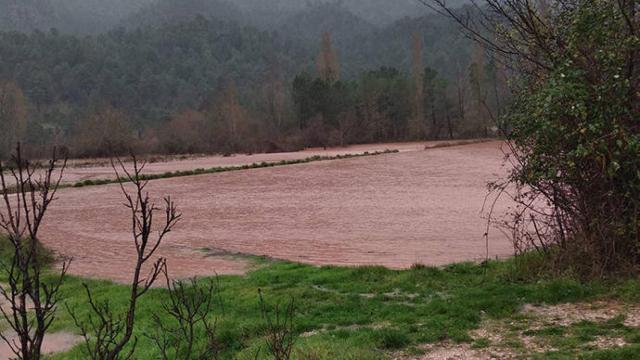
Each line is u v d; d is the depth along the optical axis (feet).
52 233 67.41
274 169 157.69
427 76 363.97
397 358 20.65
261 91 493.77
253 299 29.99
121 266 46.37
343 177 132.16
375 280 33.88
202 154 318.86
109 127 317.42
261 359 20.33
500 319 23.99
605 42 26.40
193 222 73.41
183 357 21.66
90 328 27.68
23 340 8.24
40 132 369.91
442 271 34.12
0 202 82.84
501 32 28.96
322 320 26.05
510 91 30.83
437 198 89.92
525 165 28.73
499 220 63.05
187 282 37.27
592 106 25.23
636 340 19.83
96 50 635.66
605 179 26.11
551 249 30.17
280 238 59.47
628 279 25.86
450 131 350.64
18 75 568.00
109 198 104.53
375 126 357.61
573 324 22.21
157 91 590.55
